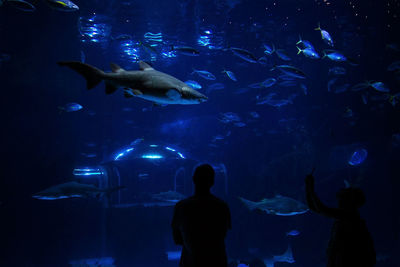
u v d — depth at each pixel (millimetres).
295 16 16219
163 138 25328
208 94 24953
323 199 15750
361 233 3064
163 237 11617
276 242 13945
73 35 14047
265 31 17656
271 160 17016
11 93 13094
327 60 21391
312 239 13383
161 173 14375
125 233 11461
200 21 15883
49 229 11586
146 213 11664
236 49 9352
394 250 13641
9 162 12633
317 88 23203
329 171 16547
